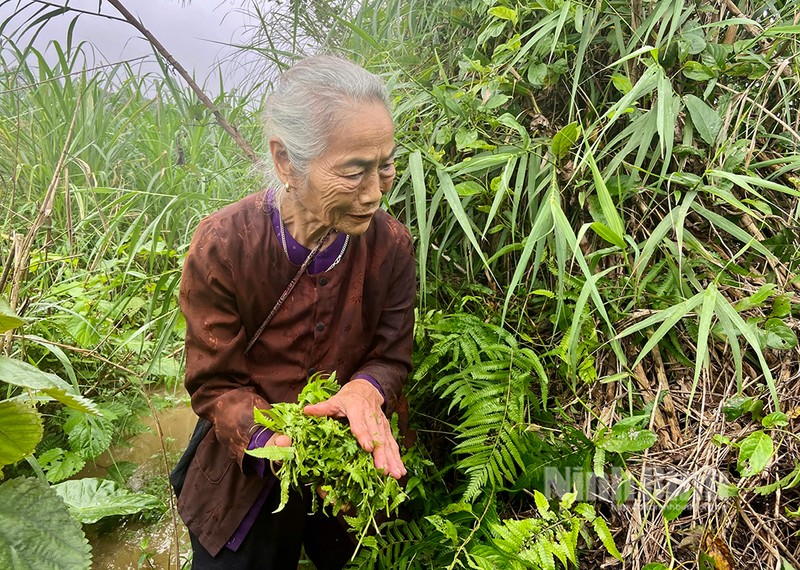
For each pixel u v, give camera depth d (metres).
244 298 1.15
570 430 1.28
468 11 1.81
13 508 1.13
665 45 1.46
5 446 1.06
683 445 1.29
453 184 1.48
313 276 1.17
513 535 1.12
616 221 1.16
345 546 1.46
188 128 3.00
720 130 1.39
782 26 1.34
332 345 1.23
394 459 1.11
